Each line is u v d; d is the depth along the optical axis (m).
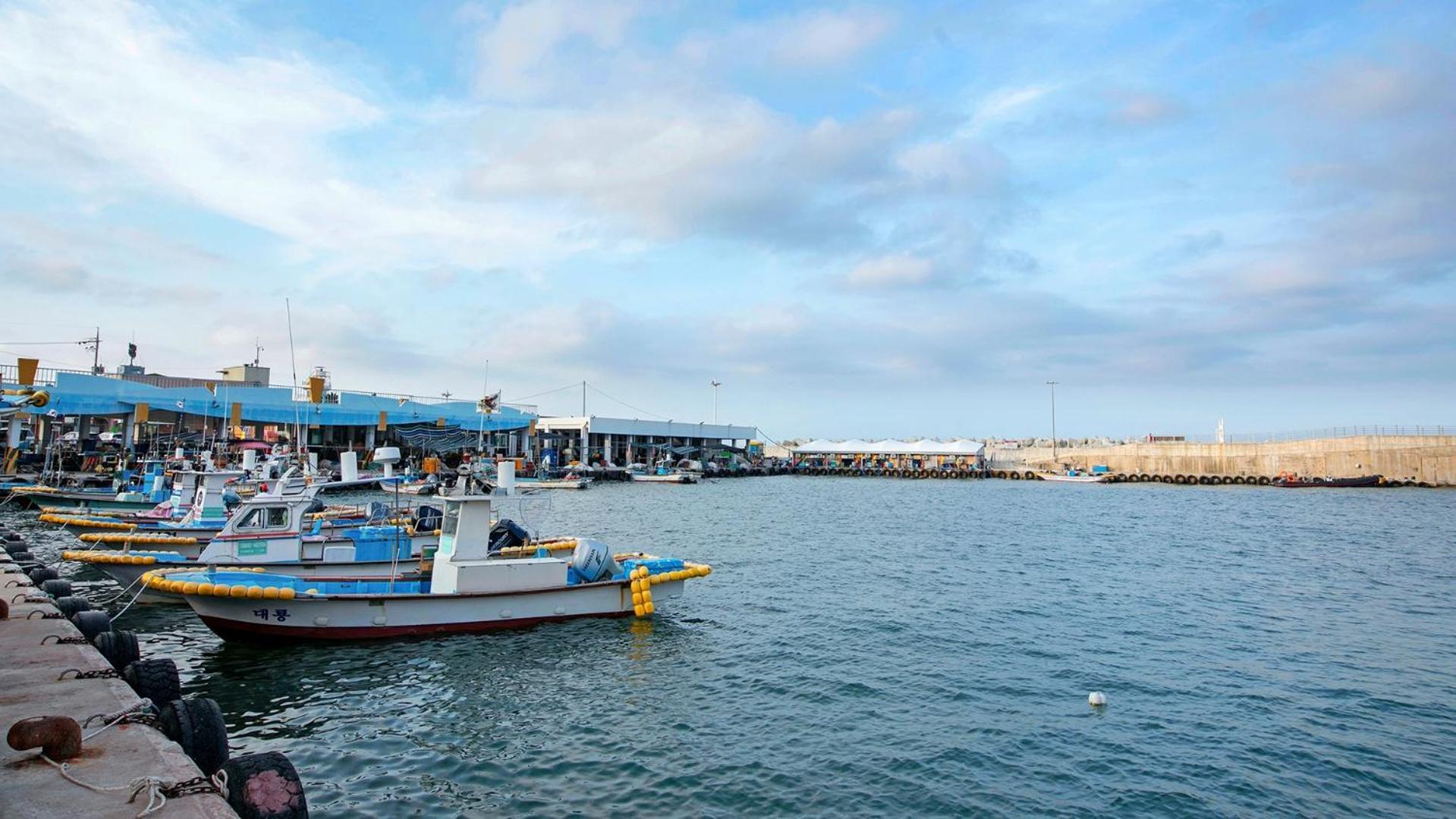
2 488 38.09
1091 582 25.56
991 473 116.12
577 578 18.50
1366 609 21.91
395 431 70.75
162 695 8.59
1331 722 12.87
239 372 70.25
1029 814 9.62
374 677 14.41
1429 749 11.78
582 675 14.71
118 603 19.08
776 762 10.95
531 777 10.43
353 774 10.46
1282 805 10.00
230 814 5.10
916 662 15.80
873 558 30.30
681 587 19.47
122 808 5.11
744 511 52.62
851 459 126.75
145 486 37.72
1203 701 13.82
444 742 11.58
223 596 15.62
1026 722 12.62
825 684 14.32
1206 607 21.88
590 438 97.00
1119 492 85.56
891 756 11.20
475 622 17.09
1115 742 11.89
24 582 14.33
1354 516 54.53
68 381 51.19
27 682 8.12
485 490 18.12
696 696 13.62
